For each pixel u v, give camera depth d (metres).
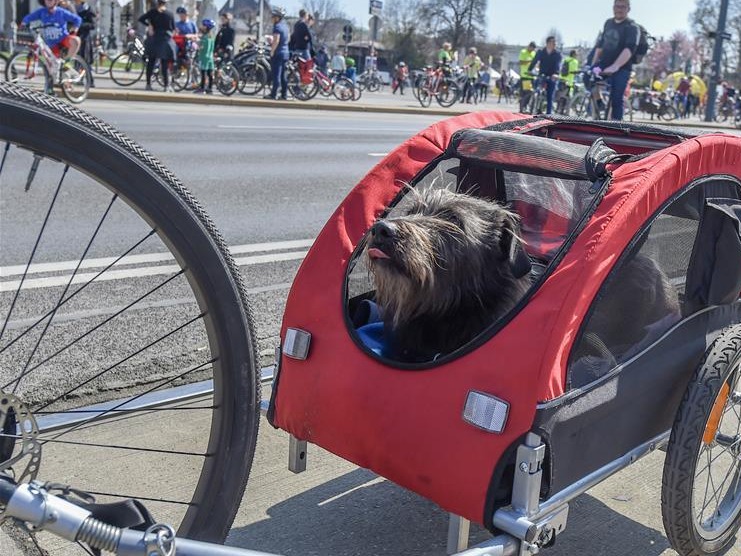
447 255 2.50
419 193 2.70
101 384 3.55
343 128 14.60
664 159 2.28
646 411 2.41
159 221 1.87
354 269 2.75
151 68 17.75
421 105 23.12
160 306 4.58
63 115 1.73
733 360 2.45
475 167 2.98
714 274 2.43
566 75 18.89
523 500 2.03
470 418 2.05
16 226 5.93
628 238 2.16
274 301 4.82
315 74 20.39
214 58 18.95
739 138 2.59
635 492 3.03
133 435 3.17
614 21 12.23
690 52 68.81
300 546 2.61
